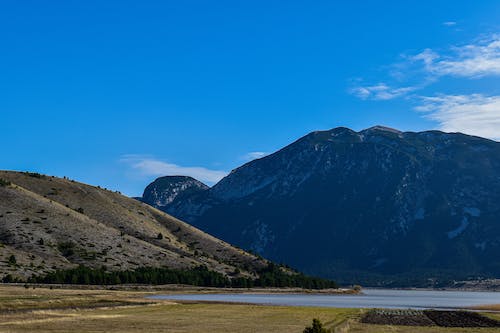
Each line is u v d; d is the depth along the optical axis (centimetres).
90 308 10562
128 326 7681
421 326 9719
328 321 9450
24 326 7081
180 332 7156
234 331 7488
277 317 10094
